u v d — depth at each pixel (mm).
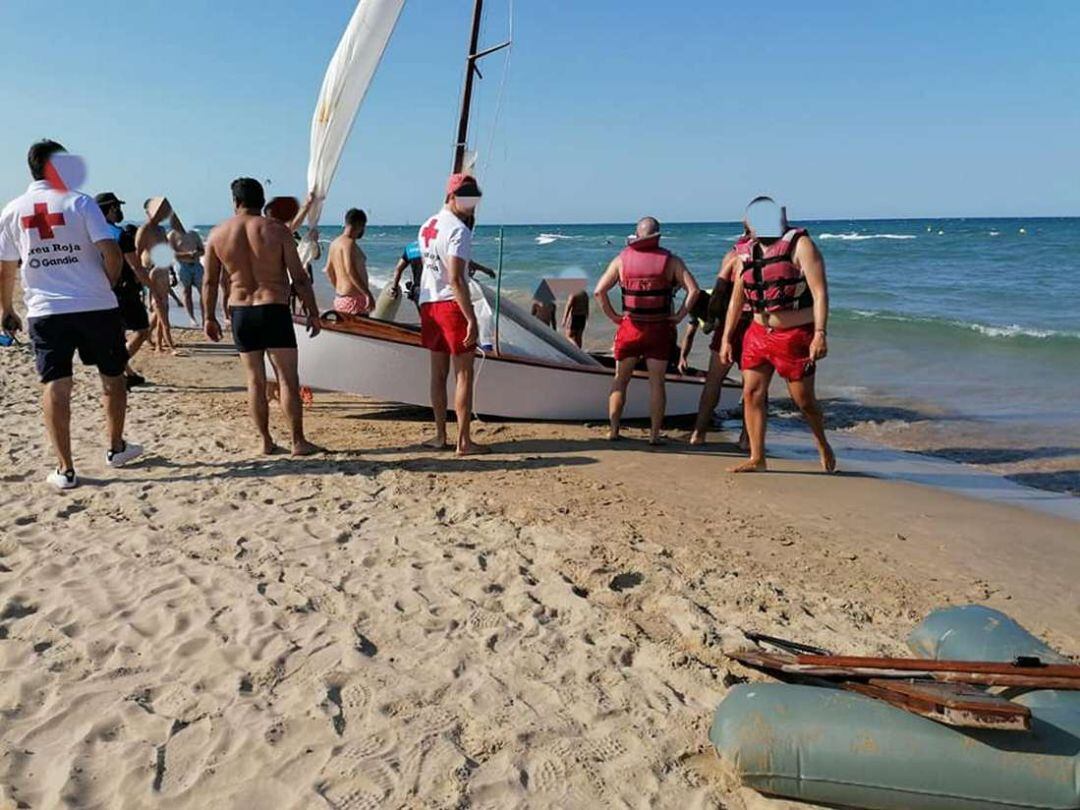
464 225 6312
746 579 4465
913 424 8781
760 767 2672
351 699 3223
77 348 5633
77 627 3736
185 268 14336
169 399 8711
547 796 2740
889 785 2555
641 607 4098
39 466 6031
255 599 4000
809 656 3053
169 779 2770
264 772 2805
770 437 8203
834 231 88688
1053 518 5664
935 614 3379
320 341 7477
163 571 4305
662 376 7340
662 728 3098
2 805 2600
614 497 5836
